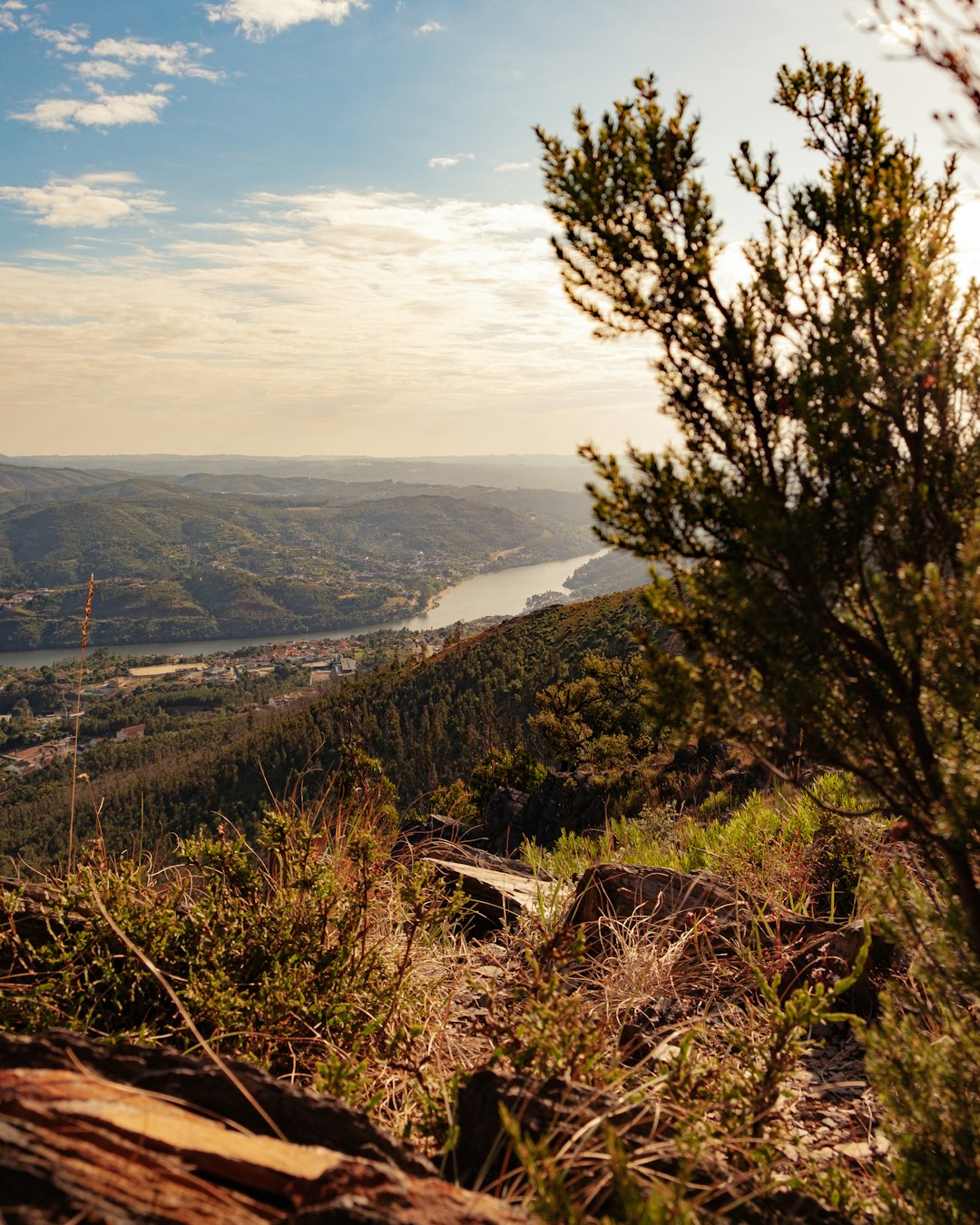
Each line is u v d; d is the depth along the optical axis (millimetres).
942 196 1856
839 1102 2295
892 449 1706
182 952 2559
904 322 1671
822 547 1638
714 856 4746
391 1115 2236
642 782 14641
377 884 2922
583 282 1934
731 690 1676
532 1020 2154
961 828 1499
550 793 17016
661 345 1907
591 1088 1815
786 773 1736
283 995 2369
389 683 94062
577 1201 1460
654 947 3061
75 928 2590
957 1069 1701
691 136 1822
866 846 3309
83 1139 1271
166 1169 1248
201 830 2980
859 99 1879
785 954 2936
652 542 1767
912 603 1479
